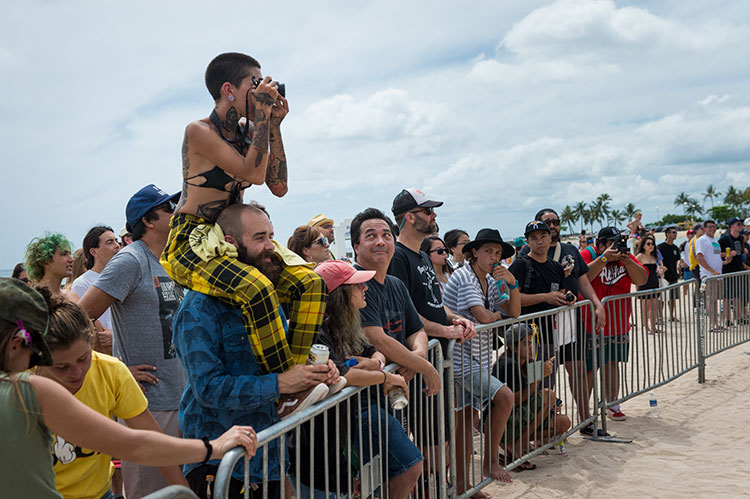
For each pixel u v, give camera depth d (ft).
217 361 7.52
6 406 5.32
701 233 40.04
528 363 15.53
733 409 20.71
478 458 17.52
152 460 6.08
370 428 9.60
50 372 6.59
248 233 7.92
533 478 15.42
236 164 7.89
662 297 22.33
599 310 18.94
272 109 8.74
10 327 5.37
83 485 7.57
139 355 10.50
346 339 9.66
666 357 22.52
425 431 12.12
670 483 14.70
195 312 7.59
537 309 17.97
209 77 8.28
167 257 8.12
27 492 5.43
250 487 7.77
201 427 7.91
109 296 10.23
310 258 14.15
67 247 14.74
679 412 20.81
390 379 9.92
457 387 14.26
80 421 5.66
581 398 18.51
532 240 18.01
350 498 9.24
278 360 7.69
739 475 14.94
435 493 12.18
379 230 11.13
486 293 15.74
